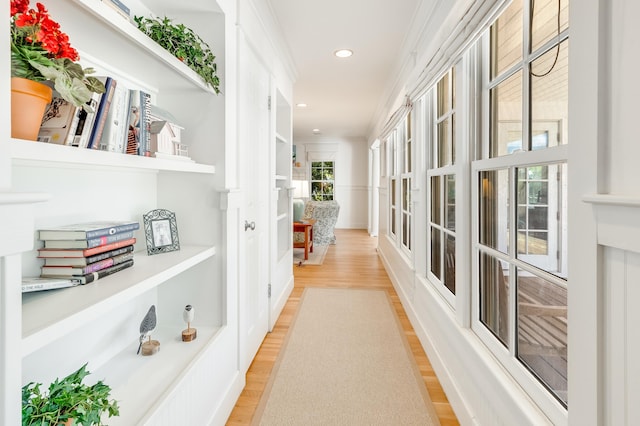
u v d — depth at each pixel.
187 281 1.71
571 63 0.84
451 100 2.12
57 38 0.76
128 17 1.14
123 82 1.40
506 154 1.45
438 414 1.74
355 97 4.94
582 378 0.82
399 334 2.70
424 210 2.62
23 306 0.83
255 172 2.34
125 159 0.98
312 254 5.95
